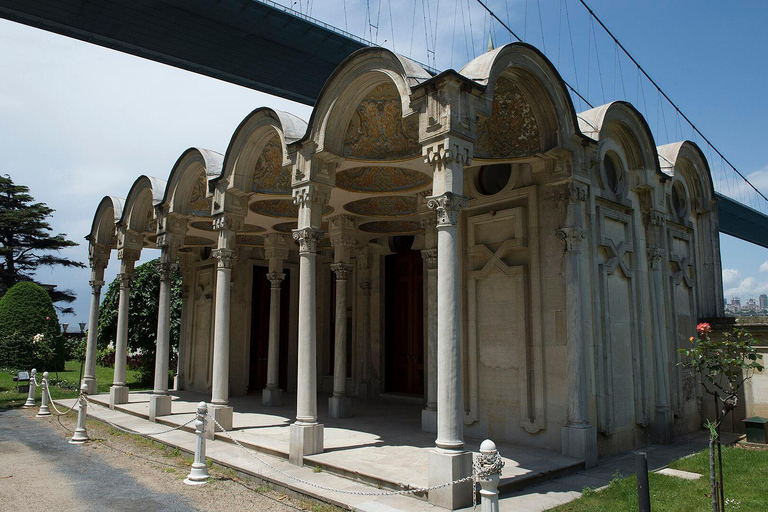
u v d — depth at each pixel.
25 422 13.55
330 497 6.79
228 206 11.32
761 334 12.14
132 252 15.60
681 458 9.16
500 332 9.85
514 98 9.21
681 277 12.59
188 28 27.38
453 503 6.28
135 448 10.43
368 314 17.16
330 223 14.20
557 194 9.23
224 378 11.00
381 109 9.53
